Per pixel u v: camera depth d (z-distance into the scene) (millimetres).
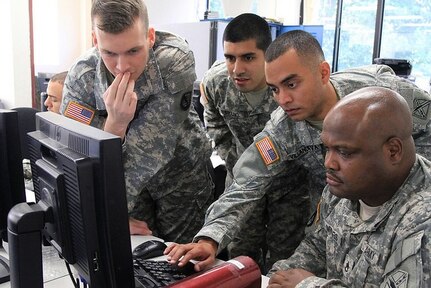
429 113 1397
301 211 1847
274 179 1468
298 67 1213
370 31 5141
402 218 859
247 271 955
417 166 885
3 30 3568
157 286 1005
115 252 752
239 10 3578
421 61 4957
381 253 884
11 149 1120
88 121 1491
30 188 1610
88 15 4555
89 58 1493
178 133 1598
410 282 789
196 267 1115
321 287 943
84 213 747
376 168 834
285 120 1383
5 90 3650
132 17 1250
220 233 1255
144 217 1788
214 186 2090
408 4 4898
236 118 2029
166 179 1749
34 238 824
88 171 732
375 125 814
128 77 1317
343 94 1337
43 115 981
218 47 3236
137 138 1445
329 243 1063
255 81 1819
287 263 1199
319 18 5387
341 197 905
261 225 1980
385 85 1399
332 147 858
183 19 5613
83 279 881
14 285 835
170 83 1476
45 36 4387
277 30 3518
